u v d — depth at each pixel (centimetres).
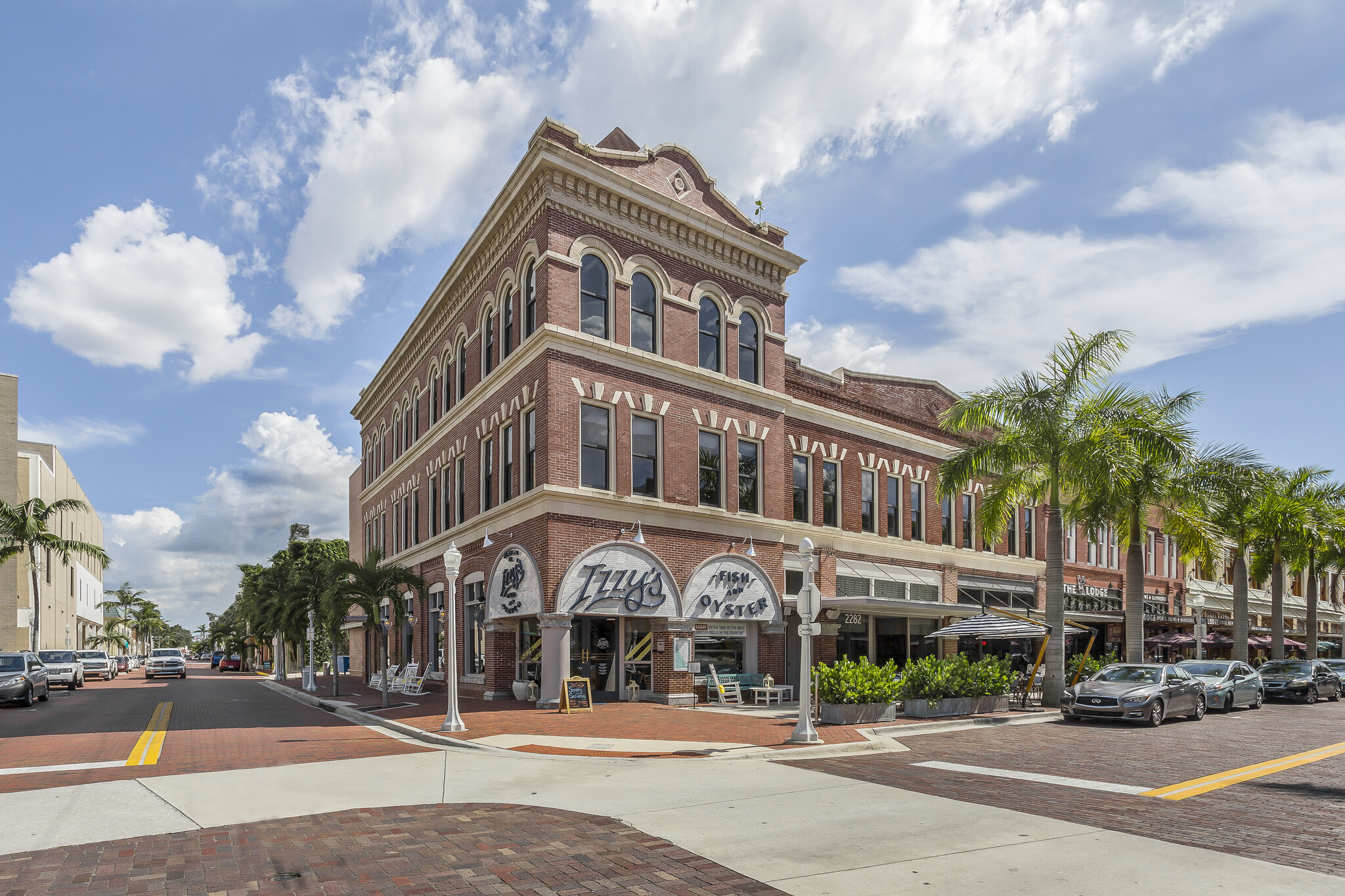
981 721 1861
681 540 2259
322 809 901
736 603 2330
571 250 2152
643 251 2306
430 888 637
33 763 1214
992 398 2322
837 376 2986
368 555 2350
